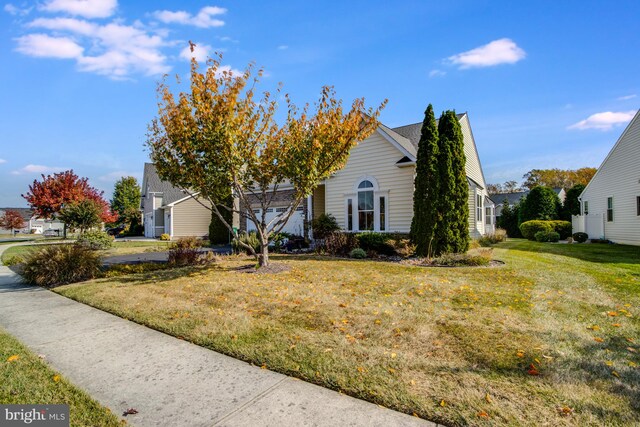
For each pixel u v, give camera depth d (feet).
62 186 83.30
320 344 13.34
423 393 9.63
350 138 30.30
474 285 23.29
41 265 28.53
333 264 34.47
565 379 10.25
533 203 88.94
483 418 8.40
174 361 12.51
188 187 30.30
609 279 24.66
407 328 14.92
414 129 59.47
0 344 14.33
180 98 26.73
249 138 29.04
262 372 11.46
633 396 9.27
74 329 16.43
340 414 8.88
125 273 32.68
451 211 37.60
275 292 22.13
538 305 18.11
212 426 8.53
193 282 26.50
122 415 9.13
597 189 66.74
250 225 70.49
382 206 46.80
